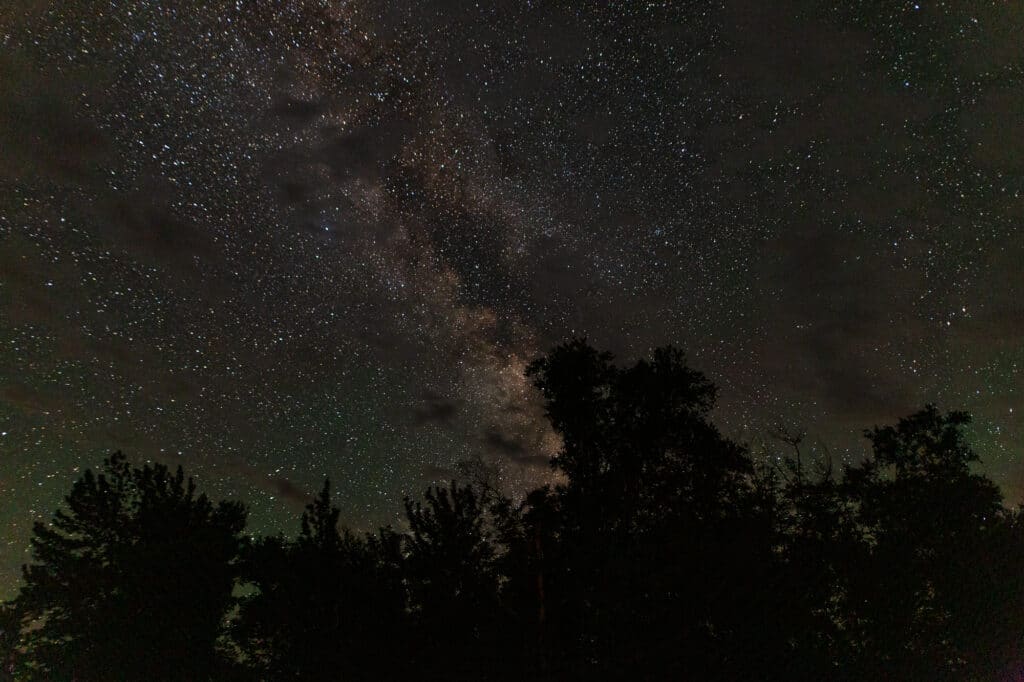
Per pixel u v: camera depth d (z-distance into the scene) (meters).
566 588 10.42
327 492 10.81
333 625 9.75
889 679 10.31
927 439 12.05
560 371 12.64
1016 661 10.23
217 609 12.69
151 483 13.11
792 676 9.88
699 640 9.80
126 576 11.85
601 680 9.57
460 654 9.61
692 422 12.02
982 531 11.02
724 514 11.10
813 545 11.20
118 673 11.23
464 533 10.41
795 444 12.13
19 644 11.11
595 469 12.03
